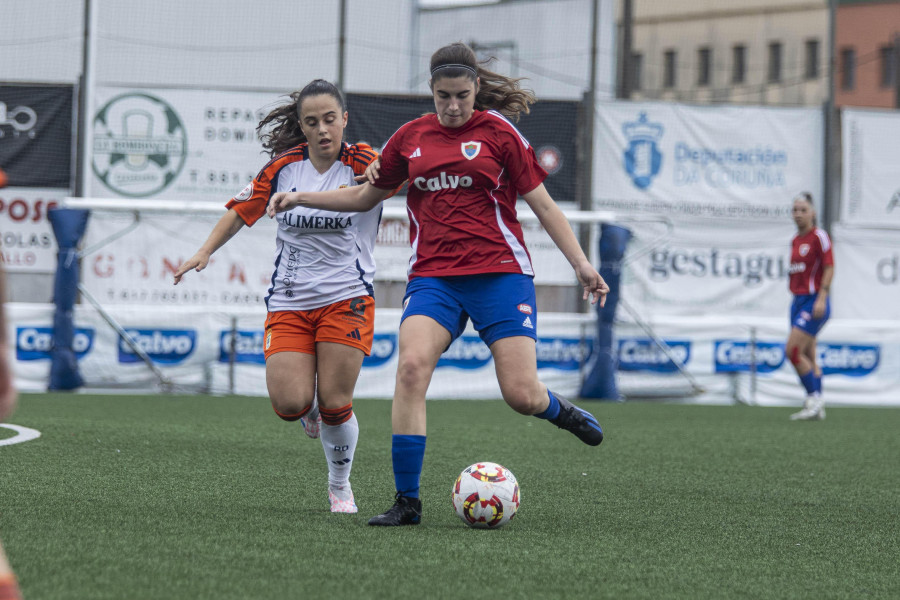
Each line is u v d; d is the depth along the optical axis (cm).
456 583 1164
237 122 5066
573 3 6519
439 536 1445
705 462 2536
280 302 1652
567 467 2353
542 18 6612
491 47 6744
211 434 2802
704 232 5366
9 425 2834
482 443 2817
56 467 2055
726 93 8800
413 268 1580
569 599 1116
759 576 1277
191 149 5047
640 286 5312
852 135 5491
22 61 5519
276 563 1234
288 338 1638
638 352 4934
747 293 5394
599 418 3812
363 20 5841
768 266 5406
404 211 4769
